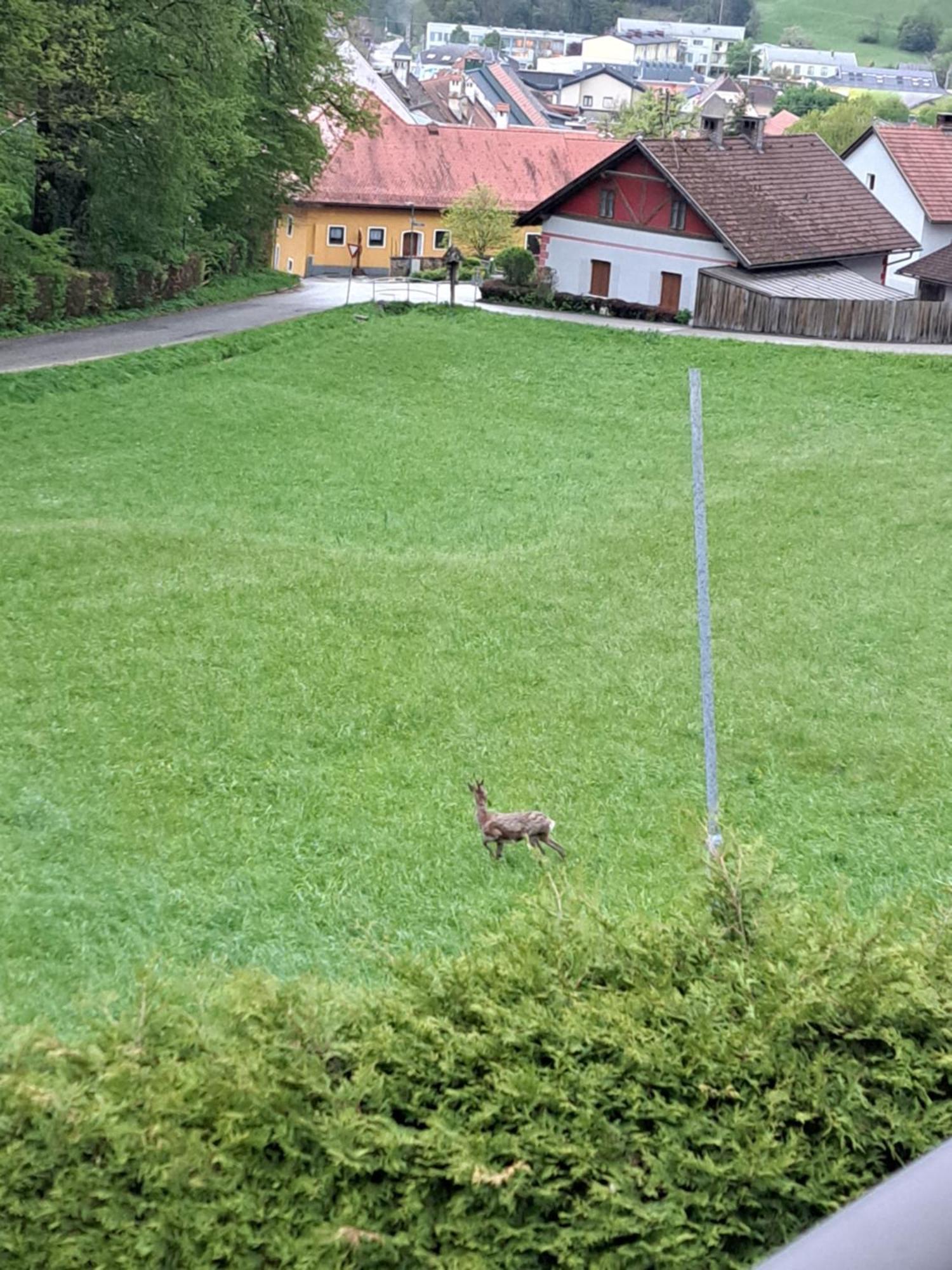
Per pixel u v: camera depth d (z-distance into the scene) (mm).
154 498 33312
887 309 51656
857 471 34531
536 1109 7477
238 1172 7137
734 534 29438
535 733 19094
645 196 57438
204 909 14109
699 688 20734
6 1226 7008
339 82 69000
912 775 17609
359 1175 7266
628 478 36156
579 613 24344
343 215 84438
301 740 18750
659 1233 7113
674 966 8539
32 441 37750
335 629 23172
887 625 23531
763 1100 7594
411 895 14492
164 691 20297
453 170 88250
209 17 52750
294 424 40969
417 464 37469
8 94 46594
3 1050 7918
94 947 13164
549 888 9484
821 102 181375
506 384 46469
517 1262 7109
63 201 56875
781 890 9195
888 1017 7871
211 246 64938
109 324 53656
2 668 20984
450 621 23750
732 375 47031
